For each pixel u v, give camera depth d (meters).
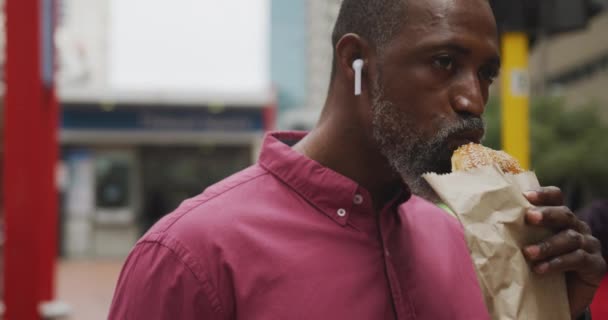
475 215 1.17
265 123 16.91
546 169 21.86
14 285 4.81
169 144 17.00
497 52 1.28
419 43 1.24
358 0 1.36
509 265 1.17
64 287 10.81
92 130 16.11
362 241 1.32
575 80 33.19
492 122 21.05
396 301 1.29
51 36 5.45
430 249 1.49
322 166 1.35
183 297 1.26
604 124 24.97
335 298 1.25
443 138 1.23
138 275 1.29
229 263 1.26
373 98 1.31
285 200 1.34
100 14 22.28
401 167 1.29
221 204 1.33
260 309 1.24
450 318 1.40
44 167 5.83
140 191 16.81
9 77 4.83
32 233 4.84
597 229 2.75
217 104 16.50
